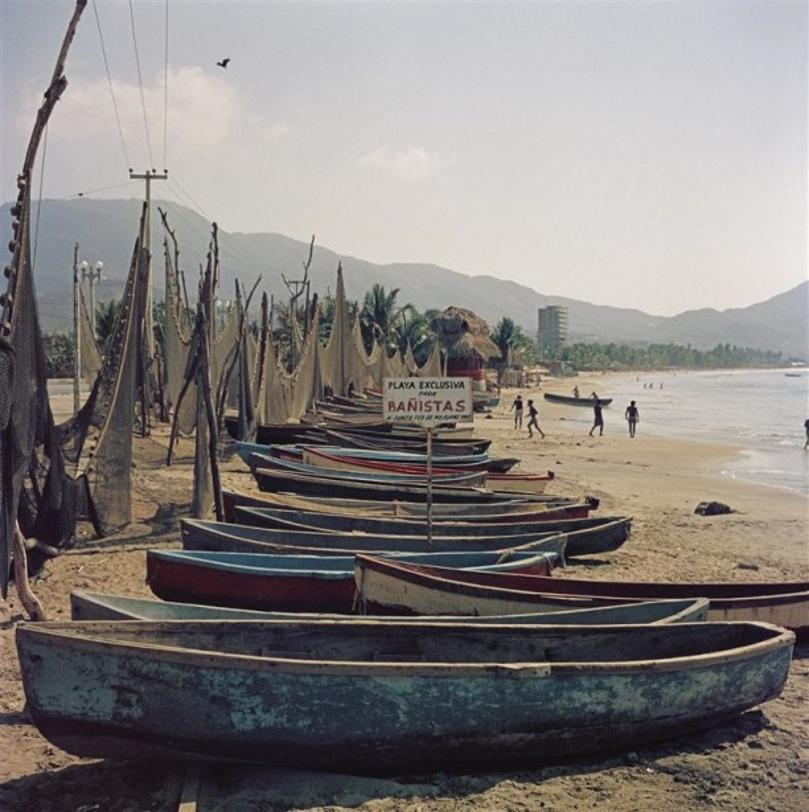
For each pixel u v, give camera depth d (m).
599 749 8.08
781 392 129.50
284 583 11.04
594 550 16.28
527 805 7.24
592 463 34.88
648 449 41.16
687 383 176.25
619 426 58.09
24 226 9.80
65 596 12.42
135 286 16.58
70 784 7.38
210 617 8.79
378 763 7.49
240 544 12.78
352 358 52.56
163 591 11.28
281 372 34.12
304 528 14.94
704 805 7.33
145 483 20.88
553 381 153.75
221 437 30.58
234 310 35.50
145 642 7.85
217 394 29.84
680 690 8.13
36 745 8.10
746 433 54.25
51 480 12.95
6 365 9.12
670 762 8.10
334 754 7.34
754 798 7.48
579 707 7.72
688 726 8.40
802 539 19.31
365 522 15.69
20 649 6.96
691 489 28.22
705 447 42.97
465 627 8.38
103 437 15.85
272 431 28.34
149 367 29.11
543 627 8.52
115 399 16.06
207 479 17.48
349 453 25.92
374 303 80.19
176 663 7.02
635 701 7.92
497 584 11.12
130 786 7.36
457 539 14.20
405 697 7.29
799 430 57.00
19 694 9.18
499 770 7.86
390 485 19.86
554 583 11.34
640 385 159.88
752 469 34.94
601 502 24.41
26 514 12.62
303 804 7.08
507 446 40.81
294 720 7.16
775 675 8.87
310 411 39.56
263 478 19.86
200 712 7.06
